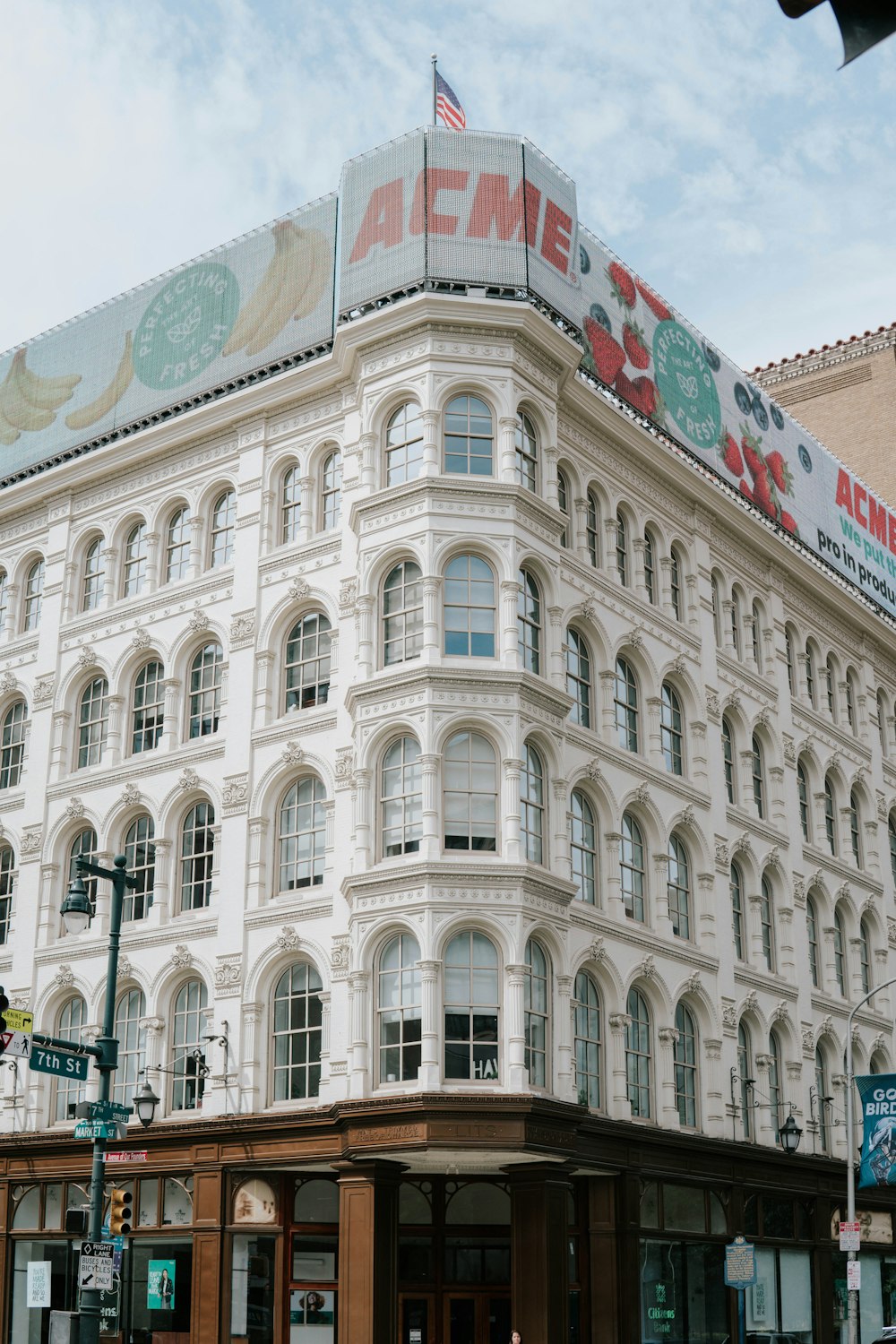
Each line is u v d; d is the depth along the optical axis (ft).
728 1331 131.03
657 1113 128.77
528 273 124.67
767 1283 138.21
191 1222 119.34
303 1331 113.39
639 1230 121.60
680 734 145.59
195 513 140.46
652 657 141.28
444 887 108.37
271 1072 119.44
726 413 161.58
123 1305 121.19
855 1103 159.43
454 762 112.68
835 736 174.60
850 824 174.60
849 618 182.50
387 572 119.96
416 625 116.57
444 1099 102.63
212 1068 121.19
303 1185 116.98
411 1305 113.80
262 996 121.19
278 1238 115.03
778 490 169.17
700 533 153.89
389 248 126.11
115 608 143.23
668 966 133.18
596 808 129.29
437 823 110.11
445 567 117.08
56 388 155.63
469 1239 115.44
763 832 153.28
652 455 145.69
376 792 114.83
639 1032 129.29
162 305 148.66
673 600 148.46
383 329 124.36
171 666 136.98
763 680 160.35
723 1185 133.80
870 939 174.29
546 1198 109.09
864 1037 165.78
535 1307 107.34
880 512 196.95
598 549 138.10
